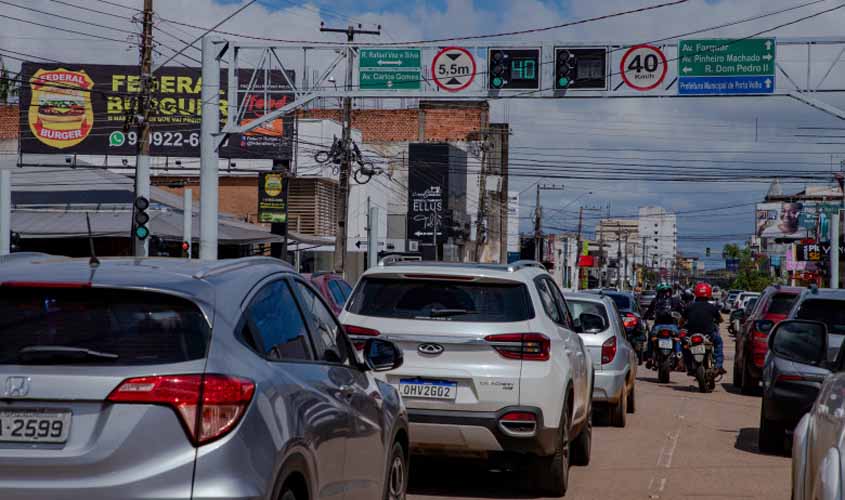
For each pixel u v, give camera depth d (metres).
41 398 3.90
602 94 23.22
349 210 55.22
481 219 66.19
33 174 40.06
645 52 23.08
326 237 51.25
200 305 4.19
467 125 68.12
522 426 7.94
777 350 7.94
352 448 5.36
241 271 4.75
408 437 6.86
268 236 37.91
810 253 56.53
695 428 13.59
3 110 58.91
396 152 64.38
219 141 23.69
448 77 23.70
